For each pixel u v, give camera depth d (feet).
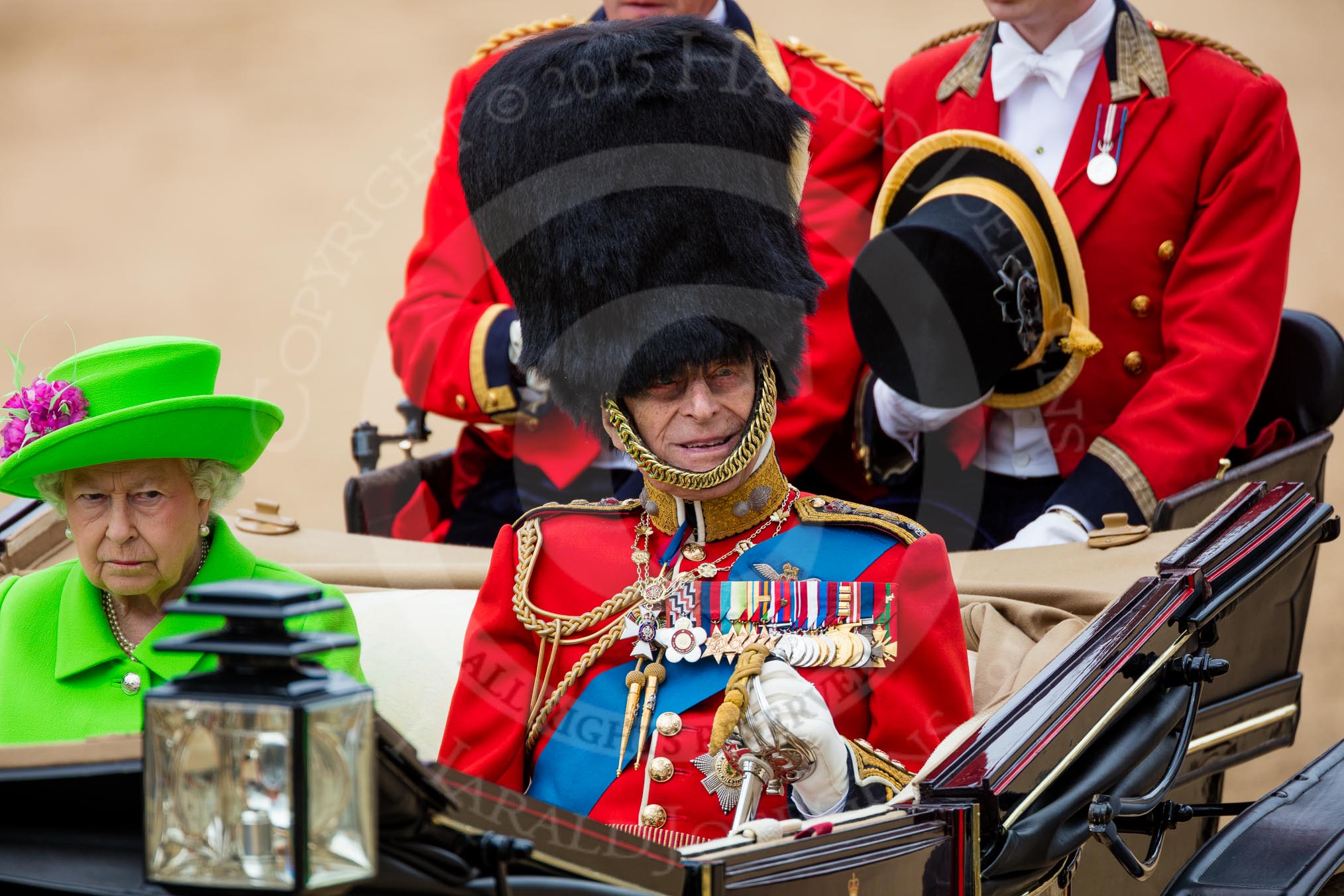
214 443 28.43
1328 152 118.83
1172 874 34.19
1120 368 41.52
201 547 30.35
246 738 16.30
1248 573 32.48
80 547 28.76
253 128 138.72
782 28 137.18
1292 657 37.50
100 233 123.13
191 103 144.25
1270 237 40.81
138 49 155.02
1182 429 39.14
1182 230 41.60
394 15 160.56
